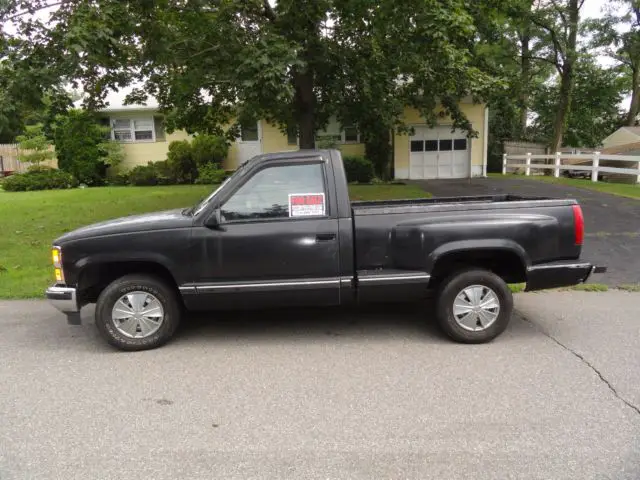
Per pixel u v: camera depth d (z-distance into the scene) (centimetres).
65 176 2127
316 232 468
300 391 388
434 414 348
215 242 464
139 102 1295
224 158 2297
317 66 1077
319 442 317
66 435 330
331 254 471
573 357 444
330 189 473
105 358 464
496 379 402
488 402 364
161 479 283
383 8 927
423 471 285
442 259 499
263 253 467
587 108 3394
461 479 278
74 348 491
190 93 1195
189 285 467
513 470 284
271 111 1207
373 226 474
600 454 298
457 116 1443
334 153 482
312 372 423
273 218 471
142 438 325
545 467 286
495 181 1892
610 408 352
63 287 473
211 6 939
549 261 482
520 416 343
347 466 291
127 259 462
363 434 325
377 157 2109
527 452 301
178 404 371
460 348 471
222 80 1062
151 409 364
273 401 372
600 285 672
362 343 488
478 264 521
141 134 2350
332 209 473
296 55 857
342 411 355
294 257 469
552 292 659
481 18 1227
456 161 2195
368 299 484
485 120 2150
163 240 463
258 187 473
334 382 403
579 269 482
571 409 352
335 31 1159
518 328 524
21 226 1125
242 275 469
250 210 472
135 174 2181
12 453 311
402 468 288
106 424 344
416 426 333
